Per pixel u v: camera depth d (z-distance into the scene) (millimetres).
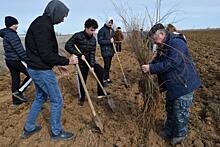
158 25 4516
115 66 13656
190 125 5801
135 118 5945
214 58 15531
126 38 5277
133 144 5066
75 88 8555
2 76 11406
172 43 4441
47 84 4727
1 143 5203
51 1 4539
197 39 35188
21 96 7023
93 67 6555
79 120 6016
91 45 6320
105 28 8445
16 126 5820
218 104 6949
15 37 6105
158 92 5129
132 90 8172
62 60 4629
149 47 4988
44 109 6555
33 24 4535
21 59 6223
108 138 5293
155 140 5156
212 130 5621
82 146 5062
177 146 4980
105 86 8719
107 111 6484
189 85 4527
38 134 5398
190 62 4578
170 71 4523
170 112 4977
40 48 4426
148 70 4668
